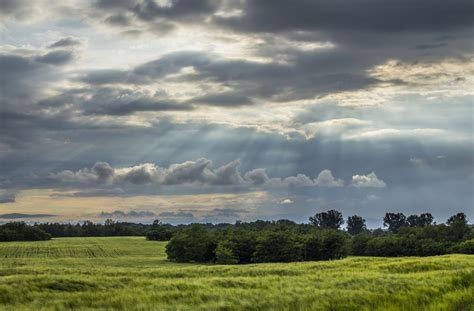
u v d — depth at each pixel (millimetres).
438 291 25141
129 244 166500
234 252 109500
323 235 119125
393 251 122812
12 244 161250
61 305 22266
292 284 29672
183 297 24594
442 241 123500
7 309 21812
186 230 120375
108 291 27031
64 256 119500
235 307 21578
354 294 24062
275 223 178875
